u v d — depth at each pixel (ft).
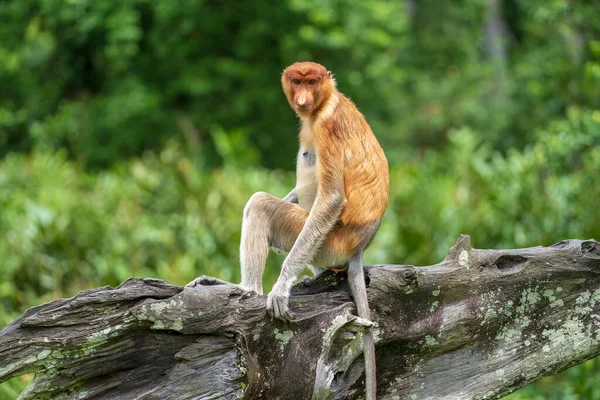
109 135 91.97
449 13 118.11
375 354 23.52
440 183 53.72
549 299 24.41
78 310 20.77
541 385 40.65
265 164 96.07
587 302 24.57
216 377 21.48
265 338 22.27
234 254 49.96
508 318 24.22
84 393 21.38
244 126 94.43
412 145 104.58
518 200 49.47
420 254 48.11
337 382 22.57
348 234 23.06
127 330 21.12
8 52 92.79
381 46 94.63
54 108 97.25
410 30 114.73
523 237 47.09
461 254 24.06
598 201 44.14
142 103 87.81
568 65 56.75
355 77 93.40
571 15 54.70
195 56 93.76
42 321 20.52
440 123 102.22
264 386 22.35
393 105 105.09
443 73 116.26
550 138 47.03
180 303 21.34
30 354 20.57
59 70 98.17
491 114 91.50
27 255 48.16
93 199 55.98
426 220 50.62
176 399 21.29
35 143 90.79
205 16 89.66
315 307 22.95
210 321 21.56
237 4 90.99
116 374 21.63
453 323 23.77
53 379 21.04
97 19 86.17
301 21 91.81
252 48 92.17
